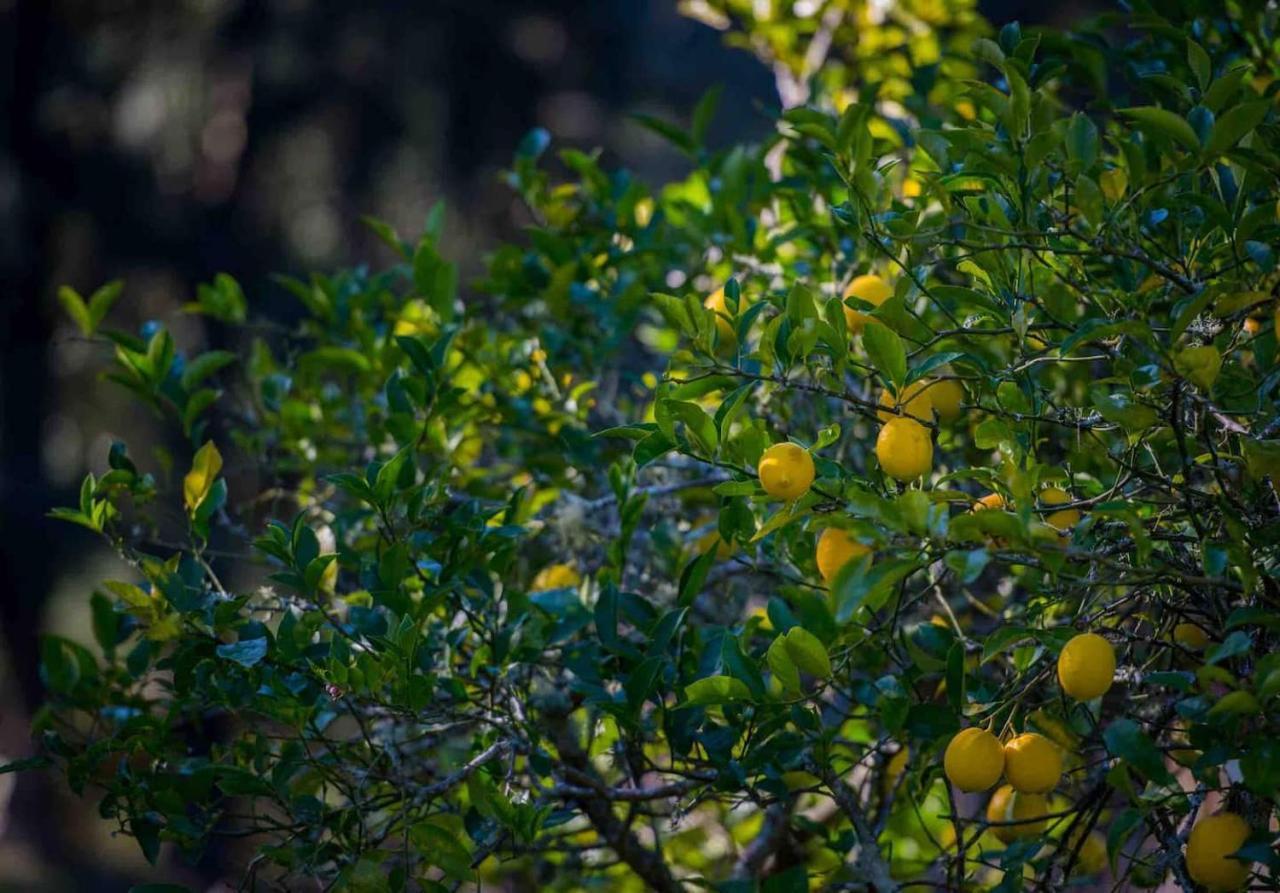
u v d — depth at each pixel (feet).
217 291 18.13
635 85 66.85
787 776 16.31
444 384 15.58
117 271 55.01
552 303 17.26
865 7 19.48
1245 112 13.28
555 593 15.40
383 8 61.36
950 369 14.56
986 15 47.26
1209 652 13.62
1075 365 15.78
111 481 15.29
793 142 16.69
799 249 17.28
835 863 16.52
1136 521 13.19
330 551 16.96
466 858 14.24
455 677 14.97
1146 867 14.15
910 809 16.76
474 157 61.82
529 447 17.43
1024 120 13.79
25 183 53.01
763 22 20.22
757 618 14.62
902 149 17.02
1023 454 13.88
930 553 13.21
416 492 14.88
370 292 17.84
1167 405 13.94
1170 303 14.69
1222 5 15.98
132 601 14.70
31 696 50.24
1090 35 16.29
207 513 15.11
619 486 15.31
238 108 57.88
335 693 14.35
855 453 16.40
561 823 14.98
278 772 14.65
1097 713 14.61
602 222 17.99
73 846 49.06
